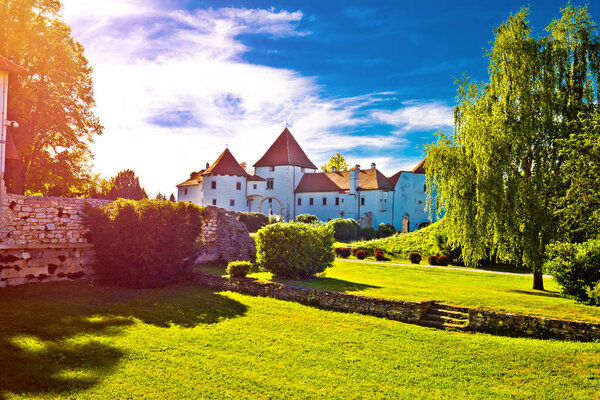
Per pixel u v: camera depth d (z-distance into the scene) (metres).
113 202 18.80
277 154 65.88
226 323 12.98
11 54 23.62
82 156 31.91
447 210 20.95
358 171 61.34
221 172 61.03
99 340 10.60
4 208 15.43
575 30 18.59
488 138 18.58
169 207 18.45
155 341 10.90
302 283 17.84
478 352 10.62
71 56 27.14
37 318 11.89
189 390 8.16
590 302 14.48
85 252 18.06
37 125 26.12
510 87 18.83
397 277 23.48
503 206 18.62
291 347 10.97
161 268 17.84
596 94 18.28
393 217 62.56
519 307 13.84
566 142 17.08
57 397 7.48
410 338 11.80
